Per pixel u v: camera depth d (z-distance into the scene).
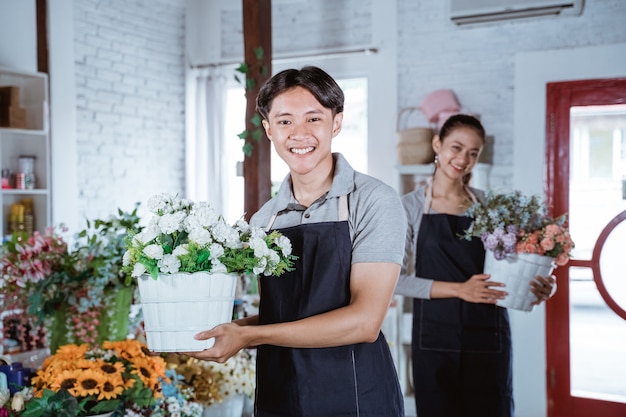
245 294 4.48
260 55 4.33
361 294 1.77
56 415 1.95
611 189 4.54
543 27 4.73
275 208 2.00
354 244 1.83
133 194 5.73
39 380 2.19
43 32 4.98
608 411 4.53
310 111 1.82
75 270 2.61
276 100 1.83
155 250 1.59
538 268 3.03
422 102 4.94
